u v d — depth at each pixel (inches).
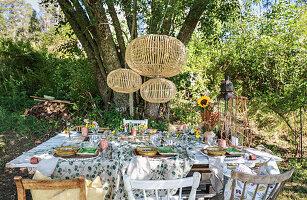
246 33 231.3
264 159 83.8
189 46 237.1
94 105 219.9
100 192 65.0
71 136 117.3
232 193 59.6
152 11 169.0
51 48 332.8
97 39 201.6
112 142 102.7
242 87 231.3
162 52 81.7
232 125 109.1
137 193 75.4
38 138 188.1
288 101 164.2
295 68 174.4
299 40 175.9
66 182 50.6
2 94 239.8
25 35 655.8
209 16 189.9
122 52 202.5
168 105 224.5
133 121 145.5
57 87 233.6
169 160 77.4
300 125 170.9
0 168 141.9
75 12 190.1
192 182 54.4
